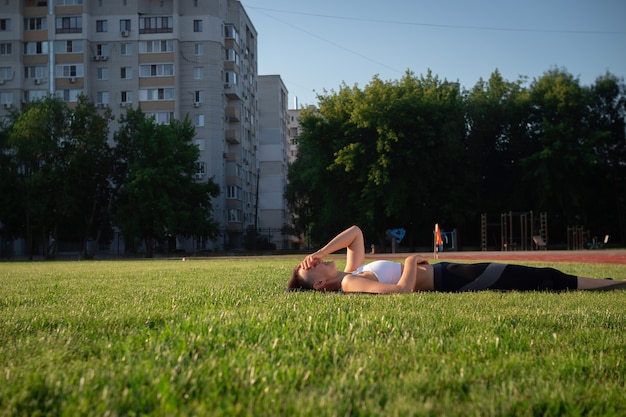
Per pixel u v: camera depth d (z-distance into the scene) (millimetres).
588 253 28000
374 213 45344
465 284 5520
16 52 59500
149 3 60844
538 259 20625
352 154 43688
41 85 59812
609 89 49031
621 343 2947
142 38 60406
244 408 1821
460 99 47625
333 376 2195
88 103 47031
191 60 60906
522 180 46469
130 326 3533
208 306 4543
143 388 2021
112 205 49969
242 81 69938
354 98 45500
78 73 59906
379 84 44312
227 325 3293
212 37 61188
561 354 2672
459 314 3881
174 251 55781
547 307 4355
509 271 5574
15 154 46625
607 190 49344
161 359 2447
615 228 50188
